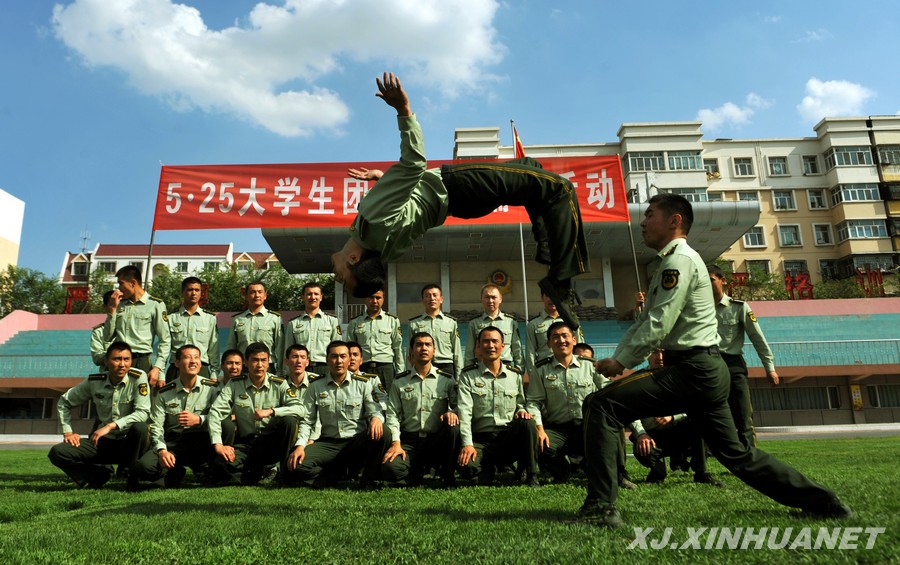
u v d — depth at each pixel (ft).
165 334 22.85
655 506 11.86
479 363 19.79
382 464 17.92
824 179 125.49
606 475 9.99
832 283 109.19
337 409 19.31
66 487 18.62
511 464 20.58
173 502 14.07
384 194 9.73
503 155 114.11
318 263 80.53
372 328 26.02
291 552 8.21
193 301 25.04
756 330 18.71
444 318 26.17
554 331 19.85
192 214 38.73
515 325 25.85
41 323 78.28
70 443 18.43
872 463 20.44
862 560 7.26
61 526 10.66
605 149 118.83
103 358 21.79
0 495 16.28
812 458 23.21
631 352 9.89
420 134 9.71
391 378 25.88
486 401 19.21
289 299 106.11
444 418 18.45
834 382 61.21
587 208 40.83
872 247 118.93
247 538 9.20
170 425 19.80
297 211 40.09
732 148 126.52
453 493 15.35
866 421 60.18
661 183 114.42
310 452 18.47
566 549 7.91
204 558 7.98
